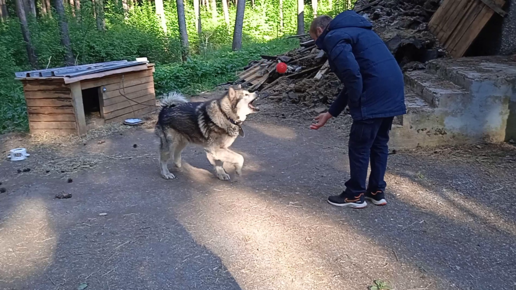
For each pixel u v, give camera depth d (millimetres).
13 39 14227
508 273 2957
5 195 4602
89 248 3410
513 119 5625
